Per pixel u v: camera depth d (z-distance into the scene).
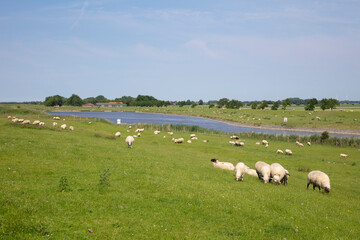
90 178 17.67
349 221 15.13
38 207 11.84
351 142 64.94
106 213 12.49
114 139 44.72
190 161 31.44
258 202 16.25
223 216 13.87
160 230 11.59
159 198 15.27
